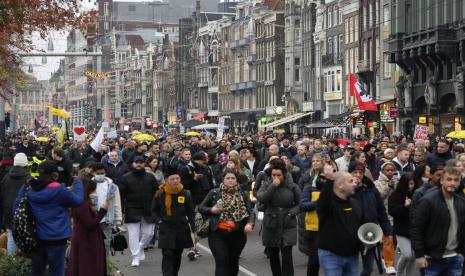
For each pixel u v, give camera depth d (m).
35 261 12.97
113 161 22.91
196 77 129.50
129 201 18.16
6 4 19.09
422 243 11.40
